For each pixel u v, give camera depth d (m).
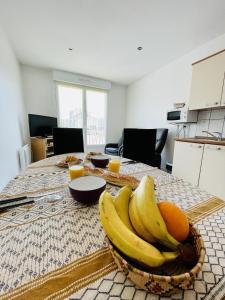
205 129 2.55
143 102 4.10
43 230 0.48
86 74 3.89
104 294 0.30
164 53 2.82
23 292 0.30
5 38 2.25
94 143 4.60
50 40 2.47
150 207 0.35
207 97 2.17
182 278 0.25
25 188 0.77
